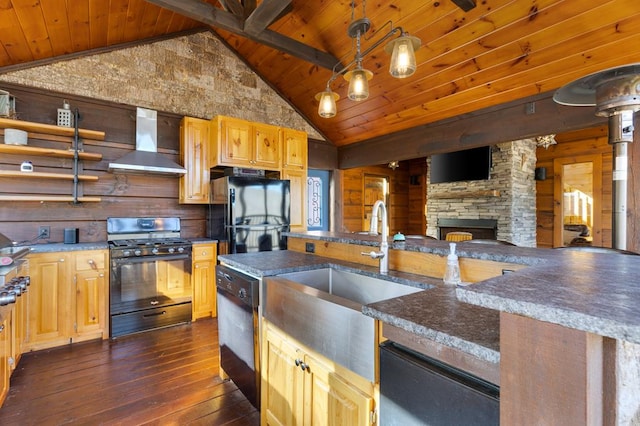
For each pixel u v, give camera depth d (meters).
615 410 0.52
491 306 0.57
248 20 2.67
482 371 0.73
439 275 1.55
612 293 0.56
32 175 2.87
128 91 3.51
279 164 4.19
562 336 0.50
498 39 2.66
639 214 2.36
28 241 3.03
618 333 0.42
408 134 4.16
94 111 3.34
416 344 0.88
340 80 3.87
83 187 3.30
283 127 4.29
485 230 5.13
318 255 2.30
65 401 2.00
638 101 1.67
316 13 3.12
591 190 4.77
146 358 2.58
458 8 2.56
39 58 3.00
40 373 2.33
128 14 3.01
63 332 2.80
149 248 3.16
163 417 1.86
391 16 2.85
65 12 2.55
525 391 0.55
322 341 1.28
